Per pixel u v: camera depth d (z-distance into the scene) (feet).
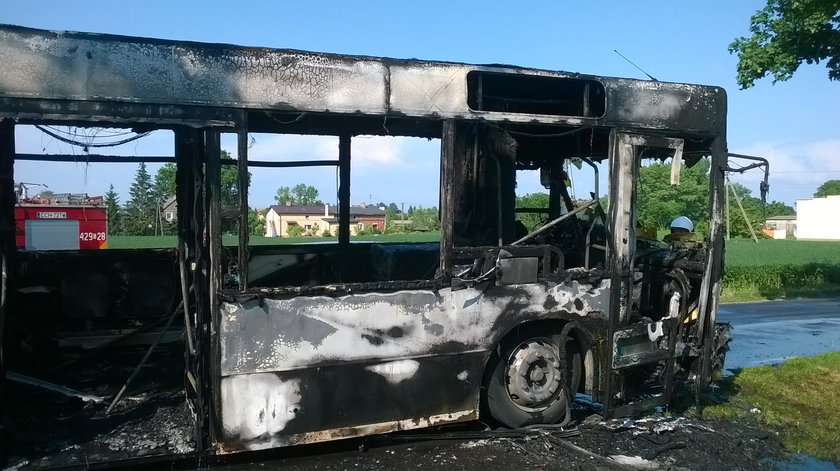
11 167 17.47
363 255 22.88
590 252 20.42
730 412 19.90
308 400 14.30
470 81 16.16
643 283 21.29
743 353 30.22
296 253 22.09
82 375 19.13
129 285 21.24
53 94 12.23
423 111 15.14
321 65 14.14
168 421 15.51
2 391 14.03
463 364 15.94
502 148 17.84
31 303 19.80
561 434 16.98
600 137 20.35
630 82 17.72
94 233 43.24
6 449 13.56
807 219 240.53
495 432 16.75
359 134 21.35
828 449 17.15
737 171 19.06
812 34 39.63
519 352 17.13
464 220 17.75
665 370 18.74
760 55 41.78
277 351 13.96
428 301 15.44
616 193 17.66
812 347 31.86
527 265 16.63
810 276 64.39
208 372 13.96
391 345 15.07
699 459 16.02
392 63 14.80
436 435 16.34
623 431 17.63
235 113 13.48
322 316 14.34
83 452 13.60
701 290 19.42
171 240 33.65
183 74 13.09
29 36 12.10
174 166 22.07
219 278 13.46
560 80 16.85
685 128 18.58
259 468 14.49
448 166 15.52
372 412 14.97
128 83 12.71
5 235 14.39
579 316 17.38
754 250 130.82
